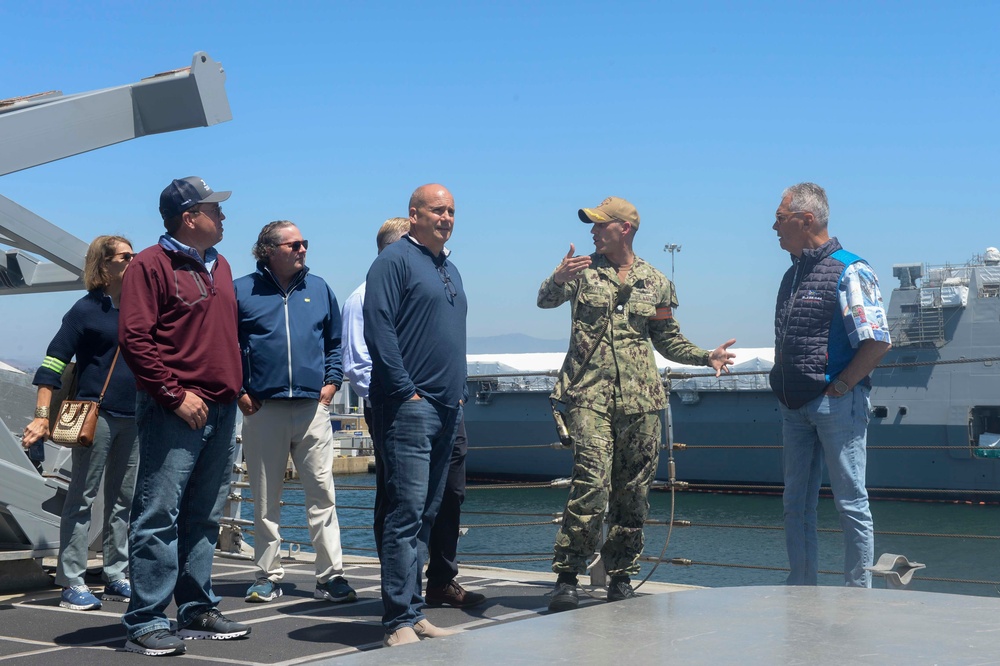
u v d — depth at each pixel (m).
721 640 0.91
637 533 4.23
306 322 4.43
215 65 4.11
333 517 4.44
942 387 30.53
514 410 36.81
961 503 30.31
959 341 30.42
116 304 4.36
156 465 3.24
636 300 4.16
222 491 3.52
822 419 3.89
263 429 4.39
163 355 3.27
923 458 30.81
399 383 3.32
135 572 3.23
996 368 29.73
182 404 3.19
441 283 3.52
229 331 3.42
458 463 4.25
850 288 3.84
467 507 31.73
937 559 19.80
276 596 4.48
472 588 4.76
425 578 5.20
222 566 5.53
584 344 4.13
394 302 3.41
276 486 4.44
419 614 3.42
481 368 37.75
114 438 4.39
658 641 0.91
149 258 3.24
